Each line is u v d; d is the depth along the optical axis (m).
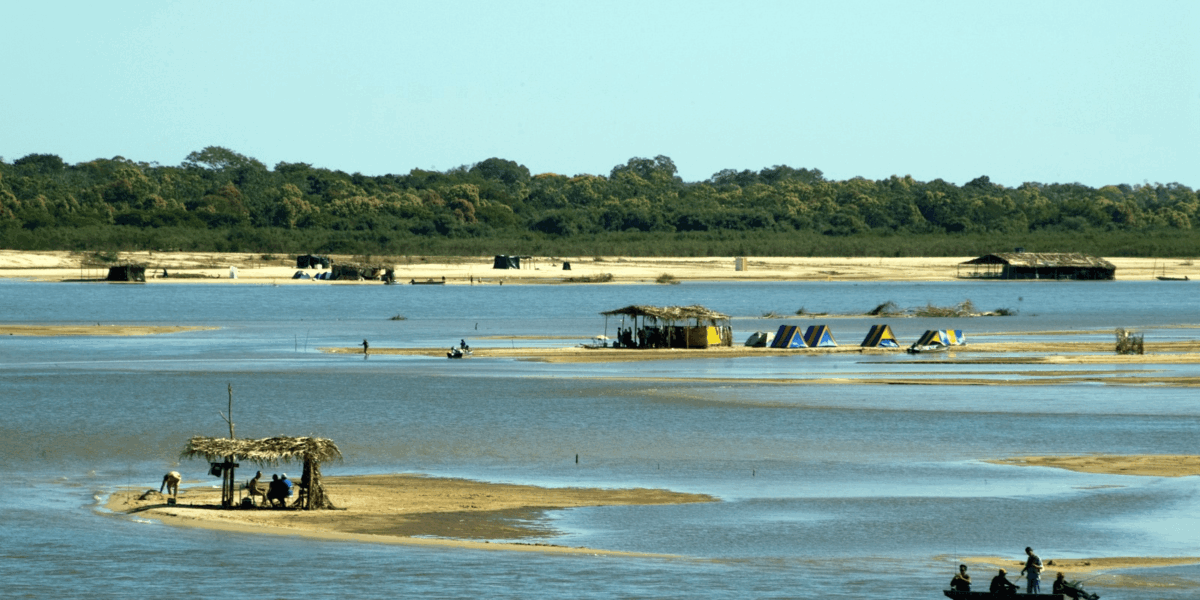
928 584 124.88
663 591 121.81
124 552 135.38
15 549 136.25
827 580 126.56
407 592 121.00
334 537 144.00
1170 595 120.75
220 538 142.62
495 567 130.50
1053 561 134.62
